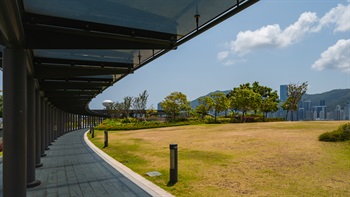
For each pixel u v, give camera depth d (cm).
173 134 2389
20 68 450
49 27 444
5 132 445
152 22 478
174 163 709
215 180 717
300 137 1563
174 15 447
